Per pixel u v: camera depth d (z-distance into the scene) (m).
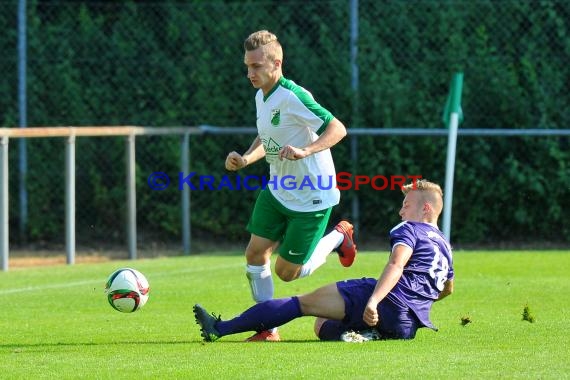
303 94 22.59
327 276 33.34
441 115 42.59
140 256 40.88
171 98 43.97
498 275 33.03
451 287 21.64
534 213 42.72
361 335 20.69
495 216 42.81
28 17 43.91
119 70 44.00
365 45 42.69
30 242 43.75
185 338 21.98
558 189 42.12
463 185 42.44
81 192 44.22
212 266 36.62
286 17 43.50
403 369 17.61
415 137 42.34
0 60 43.81
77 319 25.11
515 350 19.58
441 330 22.39
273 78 22.62
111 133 38.31
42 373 17.88
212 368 17.97
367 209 43.22
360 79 42.81
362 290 20.66
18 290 30.67
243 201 43.66
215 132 42.31
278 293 29.89
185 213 41.69
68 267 37.06
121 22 44.28
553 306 26.47
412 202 21.42
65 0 44.53
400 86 42.53
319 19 43.34
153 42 44.09
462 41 42.78
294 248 23.34
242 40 43.72
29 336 22.47
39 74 43.91
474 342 20.56
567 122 42.56
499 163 42.47
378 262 36.75
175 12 43.97
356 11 42.50
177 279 32.94
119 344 21.06
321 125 22.48
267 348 20.06
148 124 44.00
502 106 42.50
